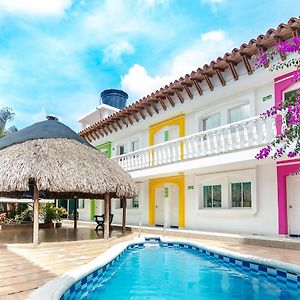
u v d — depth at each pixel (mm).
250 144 11820
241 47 11992
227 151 12484
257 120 11672
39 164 9906
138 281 7637
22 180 9461
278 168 12008
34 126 12453
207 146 13484
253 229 12758
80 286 6086
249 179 13055
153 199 18203
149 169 16562
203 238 12953
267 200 12391
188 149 14406
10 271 6691
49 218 17750
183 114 16250
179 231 14070
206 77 13906
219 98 14156
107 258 7906
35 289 5340
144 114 18469
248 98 13023
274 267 7402
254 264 8047
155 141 18188
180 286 7207
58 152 10961
